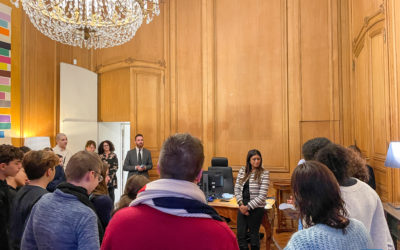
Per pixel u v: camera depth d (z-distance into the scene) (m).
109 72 6.39
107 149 5.11
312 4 5.29
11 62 4.81
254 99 5.63
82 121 5.92
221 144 5.82
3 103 4.66
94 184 1.50
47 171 1.79
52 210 1.32
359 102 4.52
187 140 1.02
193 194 0.95
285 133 5.38
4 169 1.94
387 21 3.37
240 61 5.75
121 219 0.94
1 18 4.64
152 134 6.14
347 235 0.97
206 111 5.91
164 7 6.20
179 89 6.11
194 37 6.05
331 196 1.02
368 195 1.38
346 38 5.05
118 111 6.26
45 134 5.46
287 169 5.33
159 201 0.92
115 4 4.22
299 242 0.98
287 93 5.39
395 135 3.20
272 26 5.55
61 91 5.53
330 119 5.11
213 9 5.94
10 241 1.71
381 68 3.63
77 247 1.28
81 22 4.16
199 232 0.90
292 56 5.38
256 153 3.49
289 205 2.03
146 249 0.89
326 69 5.17
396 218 2.53
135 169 5.14
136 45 6.23
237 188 3.55
